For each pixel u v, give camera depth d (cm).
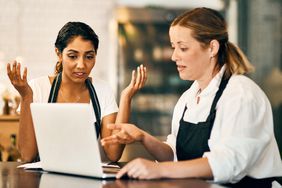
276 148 243
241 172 226
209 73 244
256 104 229
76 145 218
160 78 558
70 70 283
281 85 564
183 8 553
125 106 293
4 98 457
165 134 559
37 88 298
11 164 268
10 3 556
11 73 263
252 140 221
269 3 561
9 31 557
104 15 562
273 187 243
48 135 229
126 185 196
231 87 236
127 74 558
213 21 239
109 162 290
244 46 561
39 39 562
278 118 569
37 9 561
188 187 190
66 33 282
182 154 246
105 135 302
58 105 220
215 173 213
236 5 559
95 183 203
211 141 233
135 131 244
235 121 225
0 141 440
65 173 229
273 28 561
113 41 559
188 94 261
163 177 211
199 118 244
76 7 564
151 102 557
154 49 558
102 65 559
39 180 213
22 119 277
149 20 555
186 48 238
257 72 564
